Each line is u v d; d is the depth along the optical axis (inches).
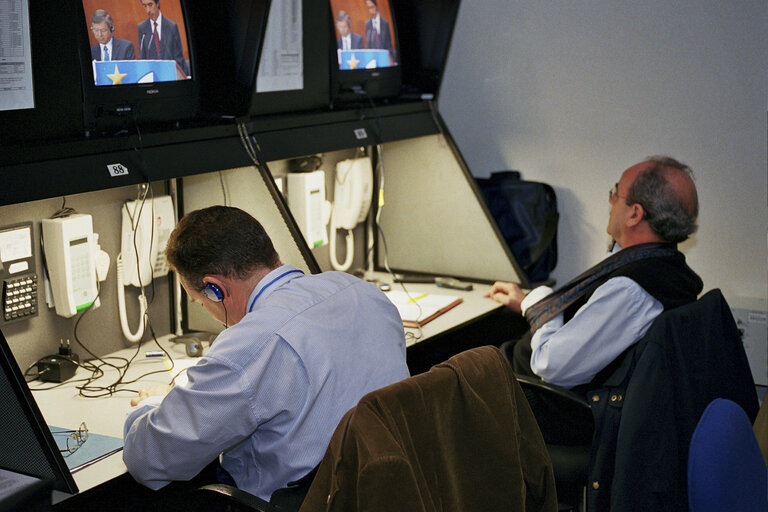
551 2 119.2
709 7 108.1
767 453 84.7
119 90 77.4
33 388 78.0
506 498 52.4
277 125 92.1
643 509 72.9
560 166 123.5
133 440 60.1
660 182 82.6
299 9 93.9
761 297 111.4
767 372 112.0
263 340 58.0
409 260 120.6
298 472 59.1
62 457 58.1
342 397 59.1
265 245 65.5
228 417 57.6
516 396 56.0
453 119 132.4
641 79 114.6
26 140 70.4
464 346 113.6
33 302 79.3
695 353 76.2
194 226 64.3
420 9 113.0
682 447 74.1
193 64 86.2
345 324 61.0
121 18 77.3
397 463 43.4
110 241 86.7
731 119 109.3
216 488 59.6
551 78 121.5
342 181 112.3
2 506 45.7
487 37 125.7
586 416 83.4
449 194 114.2
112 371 82.8
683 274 82.7
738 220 111.3
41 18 70.0
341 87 102.3
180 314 95.0
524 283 110.2
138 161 76.7
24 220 78.3
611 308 81.2
